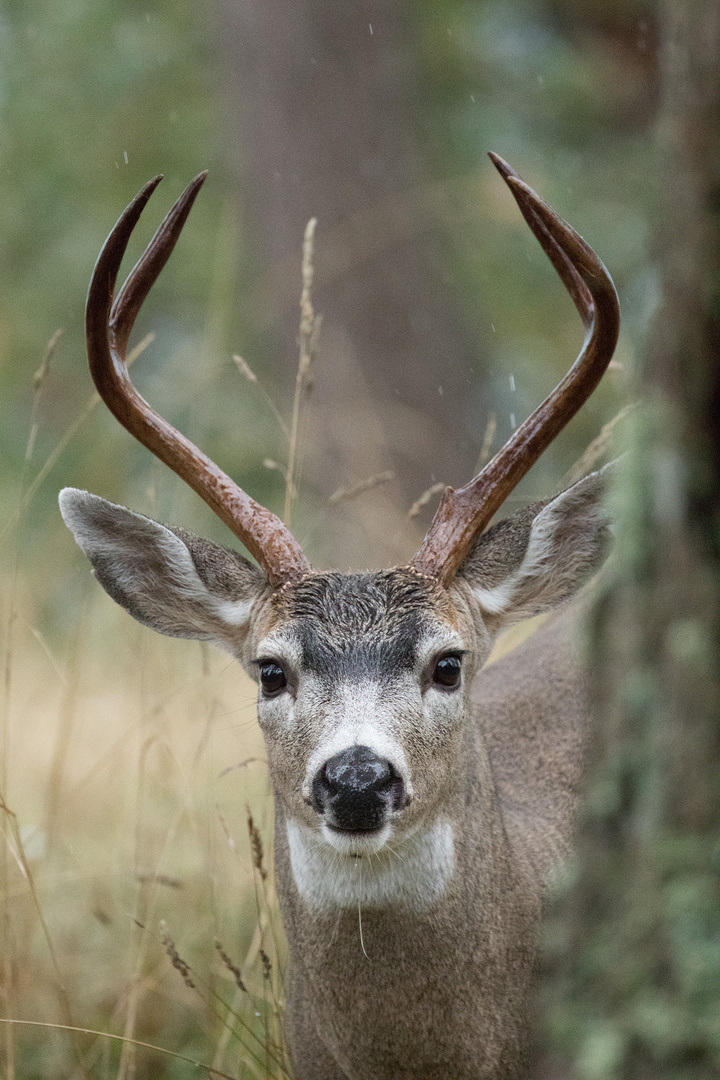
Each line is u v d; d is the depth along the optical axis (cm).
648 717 555
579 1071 551
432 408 2405
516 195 816
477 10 2952
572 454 2017
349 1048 768
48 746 1329
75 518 844
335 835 695
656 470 553
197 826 1023
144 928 863
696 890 526
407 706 726
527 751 908
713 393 539
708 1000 516
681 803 536
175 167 2773
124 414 816
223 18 2484
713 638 537
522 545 826
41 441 2420
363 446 2211
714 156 527
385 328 2394
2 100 2852
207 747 1177
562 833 854
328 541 1756
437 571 793
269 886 947
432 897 738
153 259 823
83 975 990
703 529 543
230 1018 904
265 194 2458
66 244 2744
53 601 1688
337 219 2430
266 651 757
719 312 532
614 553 593
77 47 2828
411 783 715
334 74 2433
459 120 2794
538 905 804
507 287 2695
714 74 525
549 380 2627
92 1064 902
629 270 2561
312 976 769
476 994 757
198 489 826
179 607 851
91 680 1417
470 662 796
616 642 579
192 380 1916
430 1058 757
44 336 2698
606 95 2925
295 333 2380
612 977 548
